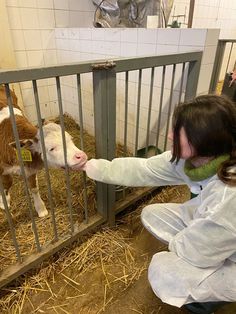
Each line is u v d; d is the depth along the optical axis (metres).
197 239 0.90
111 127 1.37
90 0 3.01
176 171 1.16
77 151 1.29
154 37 1.97
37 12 2.72
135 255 1.56
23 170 1.15
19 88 2.82
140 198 1.91
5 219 1.68
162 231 1.30
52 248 1.41
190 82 1.84
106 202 1.60
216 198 0.84
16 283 1.35
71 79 3.02
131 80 2.32
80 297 1.33
